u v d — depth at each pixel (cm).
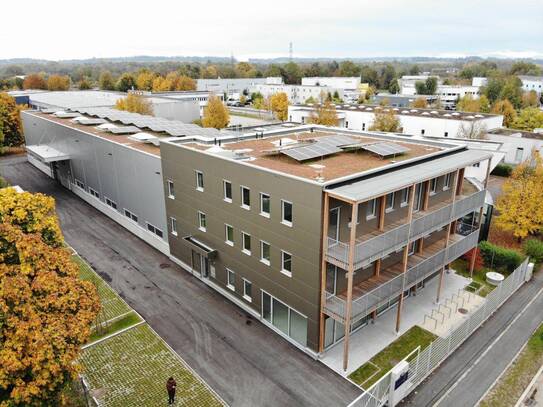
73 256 3416
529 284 3058
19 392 1427
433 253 2764
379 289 2192
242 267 2639
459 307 2756
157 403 1967
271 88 15075
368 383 2088
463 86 15175
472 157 2664
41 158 4853
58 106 7512
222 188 2638
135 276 3116
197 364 2217
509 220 3528
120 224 4091
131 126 4559
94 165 4319
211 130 4331
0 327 1499
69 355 1544
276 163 2512
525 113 8212
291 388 2058
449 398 1998
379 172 2258
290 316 2391
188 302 2789
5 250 1745
